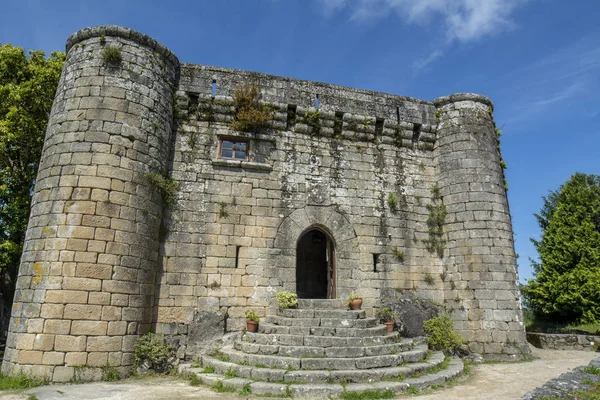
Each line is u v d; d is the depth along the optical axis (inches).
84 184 447.5
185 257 518.0
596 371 368.5
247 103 579.5
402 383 370.0
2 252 694.5
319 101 622.5
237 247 540.7
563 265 955.3
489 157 625.3
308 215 577.3
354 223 594.2
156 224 499.2
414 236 614.2
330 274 597.6
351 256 580.1
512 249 594.6
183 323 497.0
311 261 894.4
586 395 298.7
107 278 433.1
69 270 420.8
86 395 349.1
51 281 416.8
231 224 544.7
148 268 477.4
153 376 437.4
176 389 375.6
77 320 412.5
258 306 527.2
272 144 591.5
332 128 618.2
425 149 658.8
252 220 554.3
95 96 480.4
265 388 355.6
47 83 716.7
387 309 554.9
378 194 615.8
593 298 881.5
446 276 599.8
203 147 563.2
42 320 407.5
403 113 654.5
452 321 572.1
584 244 940.0
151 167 497.7
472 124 637.9
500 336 545.0
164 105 534.9
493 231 586.9
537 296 975.6
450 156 633.0
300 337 440.1
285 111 597.6
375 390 354.6
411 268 600.1
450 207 616.4
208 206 542.9
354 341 442.0
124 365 429.1
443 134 649.6
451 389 381.7
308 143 607.5
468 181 611.2
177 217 527.2
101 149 462.6
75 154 457.1
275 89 607.8
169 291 502.3
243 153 586.9
